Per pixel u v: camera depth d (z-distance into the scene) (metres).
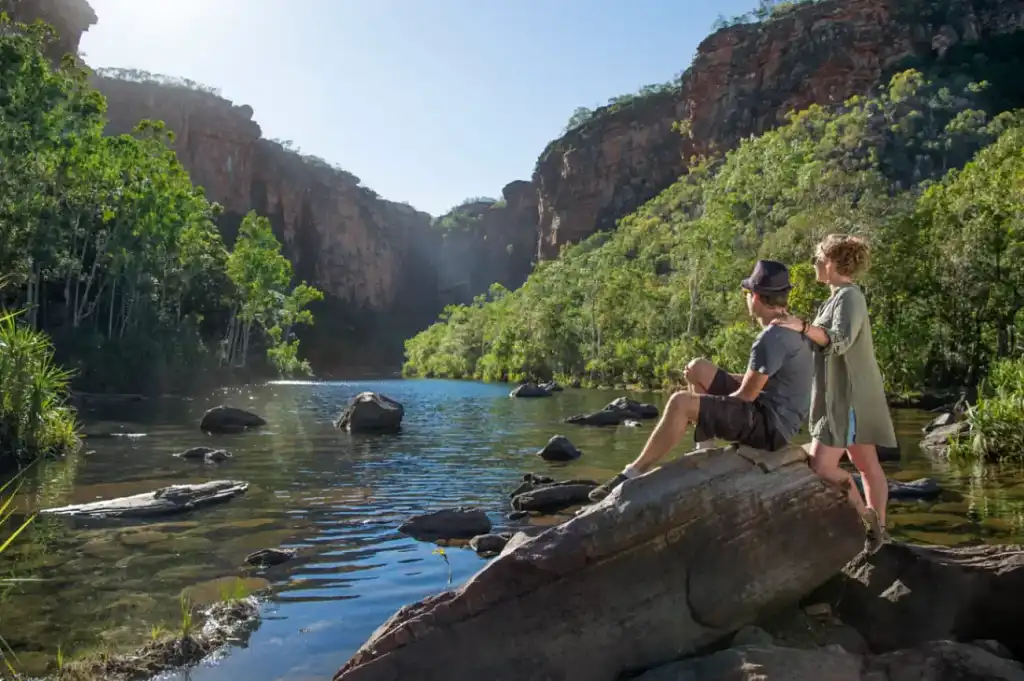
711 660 3.75
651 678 3.71
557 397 38.16
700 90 112.81
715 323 52.94
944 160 75.81
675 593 4.10
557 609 3.94
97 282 48.19
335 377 85.44
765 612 4.30
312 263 142.88
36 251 36.75
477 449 15.61
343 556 7.09
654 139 129.00
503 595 3.92
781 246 43.34
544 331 62.94
